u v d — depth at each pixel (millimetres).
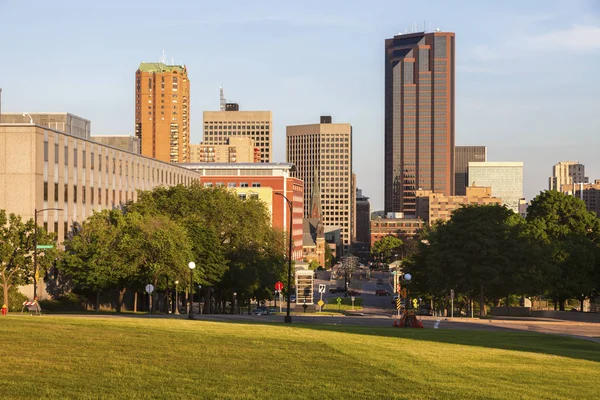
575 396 25172
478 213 98062
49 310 86688
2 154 89375
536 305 132500
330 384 25156
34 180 89375
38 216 90125
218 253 100625
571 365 32500
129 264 84562
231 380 25312
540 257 97500
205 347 32125
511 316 100000
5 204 89188
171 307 109250
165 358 28953
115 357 28641
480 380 27234
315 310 140875
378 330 48094
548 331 61250
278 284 112938
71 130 126250
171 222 91500
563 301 111875
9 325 37531
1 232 77312
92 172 109000
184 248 89312
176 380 24969
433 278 98125
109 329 37438
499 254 94500
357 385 25188
